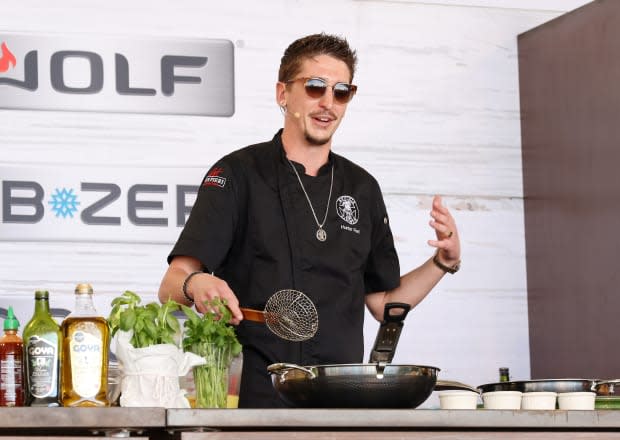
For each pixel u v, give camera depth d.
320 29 5.43
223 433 2.48
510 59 5.64
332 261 3.76
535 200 5.53
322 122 3.79
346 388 2.67
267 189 3.78
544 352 5.44
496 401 2.78
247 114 5.30
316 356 3.64
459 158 5.54
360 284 3.82
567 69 5.35
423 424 2.55
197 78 5.27
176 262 3.64
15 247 5.01
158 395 2.67
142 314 2.72
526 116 5.59
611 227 5.08
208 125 5.27
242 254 3.75
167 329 2.75
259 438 2.49
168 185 5.19
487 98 5.60
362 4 5.49
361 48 5.47
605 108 5.13
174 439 2.53
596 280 5.16
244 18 5.35
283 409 2.49
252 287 3.71
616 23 5.08
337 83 3.76
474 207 5.54
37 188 5.06
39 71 5.11
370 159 5.43
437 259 3.83
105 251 5.10
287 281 3.70
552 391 2.91
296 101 3.79
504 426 2.60
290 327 3.44
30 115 5.09
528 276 5.56
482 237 5.53
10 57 5.09
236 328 3.62
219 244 3.66
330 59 3.77
